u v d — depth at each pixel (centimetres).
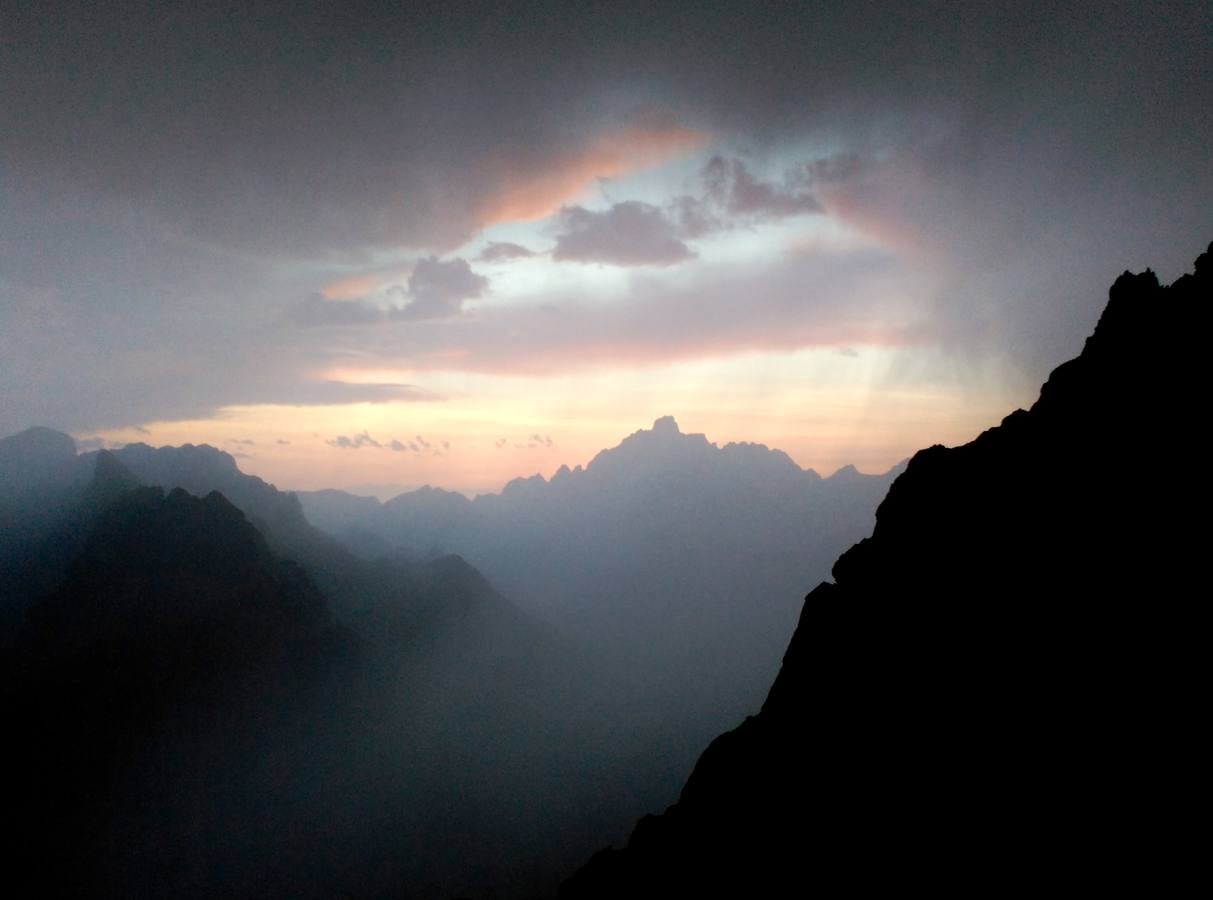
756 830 2409
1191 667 1544
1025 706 1805
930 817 1786
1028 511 2347
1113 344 2583
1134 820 1384
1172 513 1880
